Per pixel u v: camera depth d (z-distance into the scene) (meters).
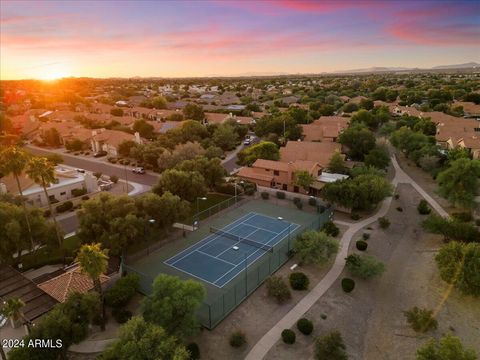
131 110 147.88
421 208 60.16
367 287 40.88
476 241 46.94
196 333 30.61
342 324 34.97
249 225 56.53
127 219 42.44
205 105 173.38
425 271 43.97
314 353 30.92
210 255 47.41
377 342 33.38
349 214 60.19
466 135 94.81
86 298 30.64
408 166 87.50
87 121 129.12
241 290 39.34
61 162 86.62
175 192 57.34
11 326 33.88
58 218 59.19
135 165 90.62
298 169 69.69
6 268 41.22
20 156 42.97
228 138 103.44
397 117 132.62
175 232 53.97
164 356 24.77
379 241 51.00
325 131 102.19
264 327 33.91
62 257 45.06
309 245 42.72
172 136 99.94
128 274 40.03
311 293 39.19
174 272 43.38
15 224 39.47
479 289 36.41
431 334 33.47
